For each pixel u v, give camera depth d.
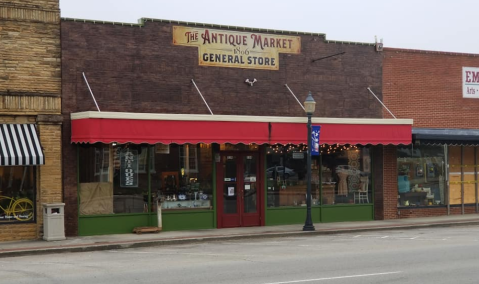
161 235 18.42
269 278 11.05
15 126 17.36
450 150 25.09
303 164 22.23
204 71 20.25
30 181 17.75
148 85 19.34
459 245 16.03
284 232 19.31
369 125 20.95
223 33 20.61
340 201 22.80
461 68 25.27
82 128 17.34
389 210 23.59
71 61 18.23
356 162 23.17
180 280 10.95
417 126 24.17
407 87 24.02
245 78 20.91
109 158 18.89
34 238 17.64
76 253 15.71
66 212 18.09
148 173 19.44
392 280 10.82
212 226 20.38
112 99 18.80
